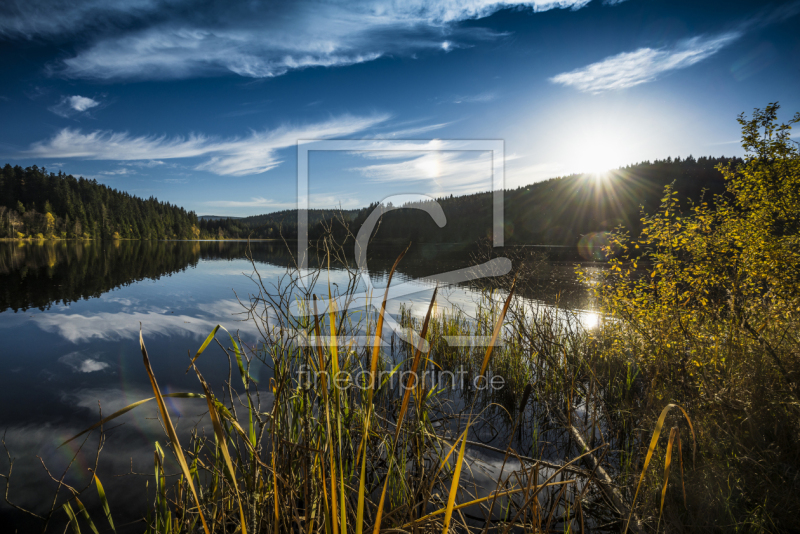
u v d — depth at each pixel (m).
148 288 16.14
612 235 4.95
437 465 2.11
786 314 3.33
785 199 3.80
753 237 3.85
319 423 2.03
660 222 4.42
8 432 4.44
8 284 17.42
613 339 4.98
